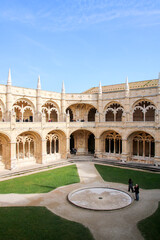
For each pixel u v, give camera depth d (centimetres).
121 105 4441
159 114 3722
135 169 3653
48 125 4106
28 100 4131
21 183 2866
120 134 4191
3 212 1970
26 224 1755
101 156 4578
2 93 3706
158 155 3734
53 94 4500
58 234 1609
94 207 2045
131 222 1786
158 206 2097
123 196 2352
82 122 4591
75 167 3812
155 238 1560
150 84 4581
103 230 1666
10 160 3506
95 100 4784
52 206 2114
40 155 4028
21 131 3650
